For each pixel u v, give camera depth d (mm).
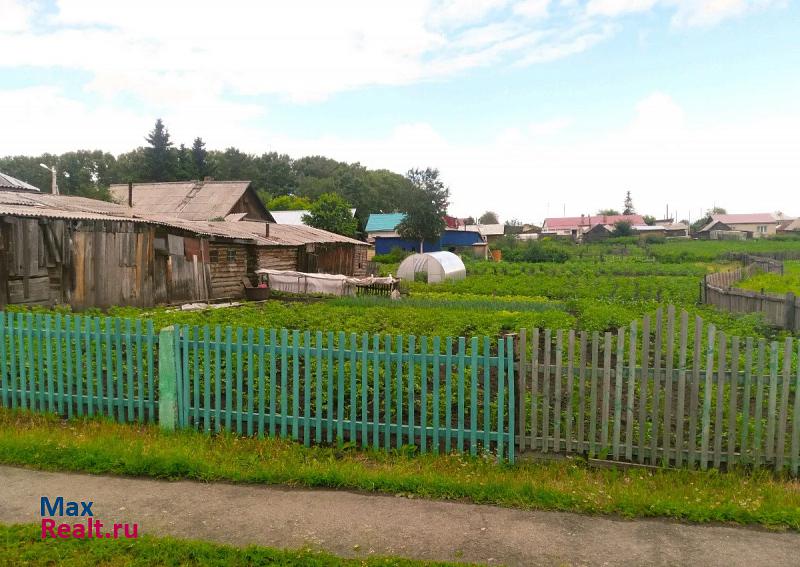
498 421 6996
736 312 18531
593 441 6953
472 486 6133
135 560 4805
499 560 4875
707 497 5984
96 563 4781
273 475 6438
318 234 41125
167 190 52531
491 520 5590
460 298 30219
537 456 7070
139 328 8195
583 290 33062
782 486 6227
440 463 6910
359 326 15828
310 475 6367
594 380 6922
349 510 5777
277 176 125875
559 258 70625
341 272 42281
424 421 7188
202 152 88688
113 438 7477
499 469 6770
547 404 7020
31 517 5570
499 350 7012
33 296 15906
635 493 5996
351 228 65750
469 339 14281
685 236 123375
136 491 6195
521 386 7113
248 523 5492
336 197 64750
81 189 51969
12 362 8805
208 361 7887
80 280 17469
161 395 7949
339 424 7477
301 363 10117
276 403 8414
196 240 23172
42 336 8695
